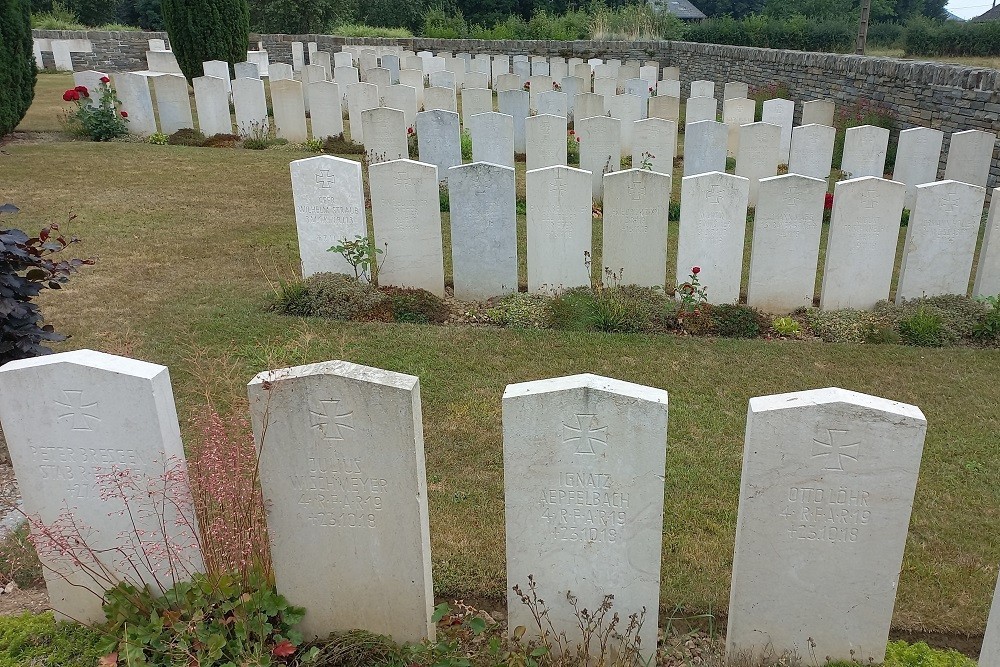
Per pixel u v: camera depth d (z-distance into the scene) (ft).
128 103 58.34
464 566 17.40
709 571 17.29
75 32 98.84
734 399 24.32
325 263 32.07
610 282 32.50
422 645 14.80
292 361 25.98
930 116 54.08
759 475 13.87
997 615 13.20
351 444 14.17
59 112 66.28
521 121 61.46
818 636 14.97
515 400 13.79
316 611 15.64
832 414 13.29
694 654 15.49
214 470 15.37
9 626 15.48
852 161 45.27
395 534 14.78
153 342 26.99
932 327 28.55
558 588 15.14
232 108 72.69
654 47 105.29
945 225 29.81
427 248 31.58
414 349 27.20
